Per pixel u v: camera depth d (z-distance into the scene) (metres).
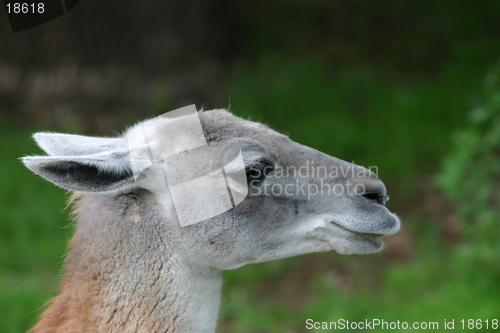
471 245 16.12
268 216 8.85
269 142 8.98
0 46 24.67
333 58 26.12
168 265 8.34
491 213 15.57
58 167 7.62
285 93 23.56
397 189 20.11
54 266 16.86
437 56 26.58
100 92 23.44
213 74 24.14
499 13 28.70
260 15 28.38
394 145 21.66
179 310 8.41
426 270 16.59
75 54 23.73
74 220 8.99
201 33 24.14
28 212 18.75
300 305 16.12
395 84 24.84
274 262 17.97
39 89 23.92
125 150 8.22
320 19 28.59
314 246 9.20
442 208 19.30
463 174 16.89
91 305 8.12
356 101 23.73
